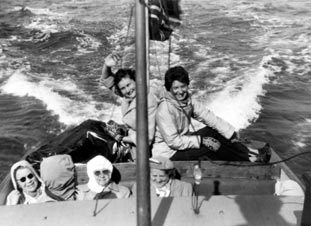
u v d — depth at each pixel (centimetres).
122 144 352
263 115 952
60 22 1681
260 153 335
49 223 204
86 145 350
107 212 210
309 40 1485
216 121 342
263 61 1260
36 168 335
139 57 155
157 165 295
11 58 1290
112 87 380
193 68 1179
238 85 1081
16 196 303
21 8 1884
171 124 312
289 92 1071
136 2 151
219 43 1408
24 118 915
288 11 1867
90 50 1370
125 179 328
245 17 1748
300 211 208
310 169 748
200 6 1842
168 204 214
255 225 201
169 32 434
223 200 217
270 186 312
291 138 859
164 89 338
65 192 308
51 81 1108
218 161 318
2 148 800
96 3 1936
